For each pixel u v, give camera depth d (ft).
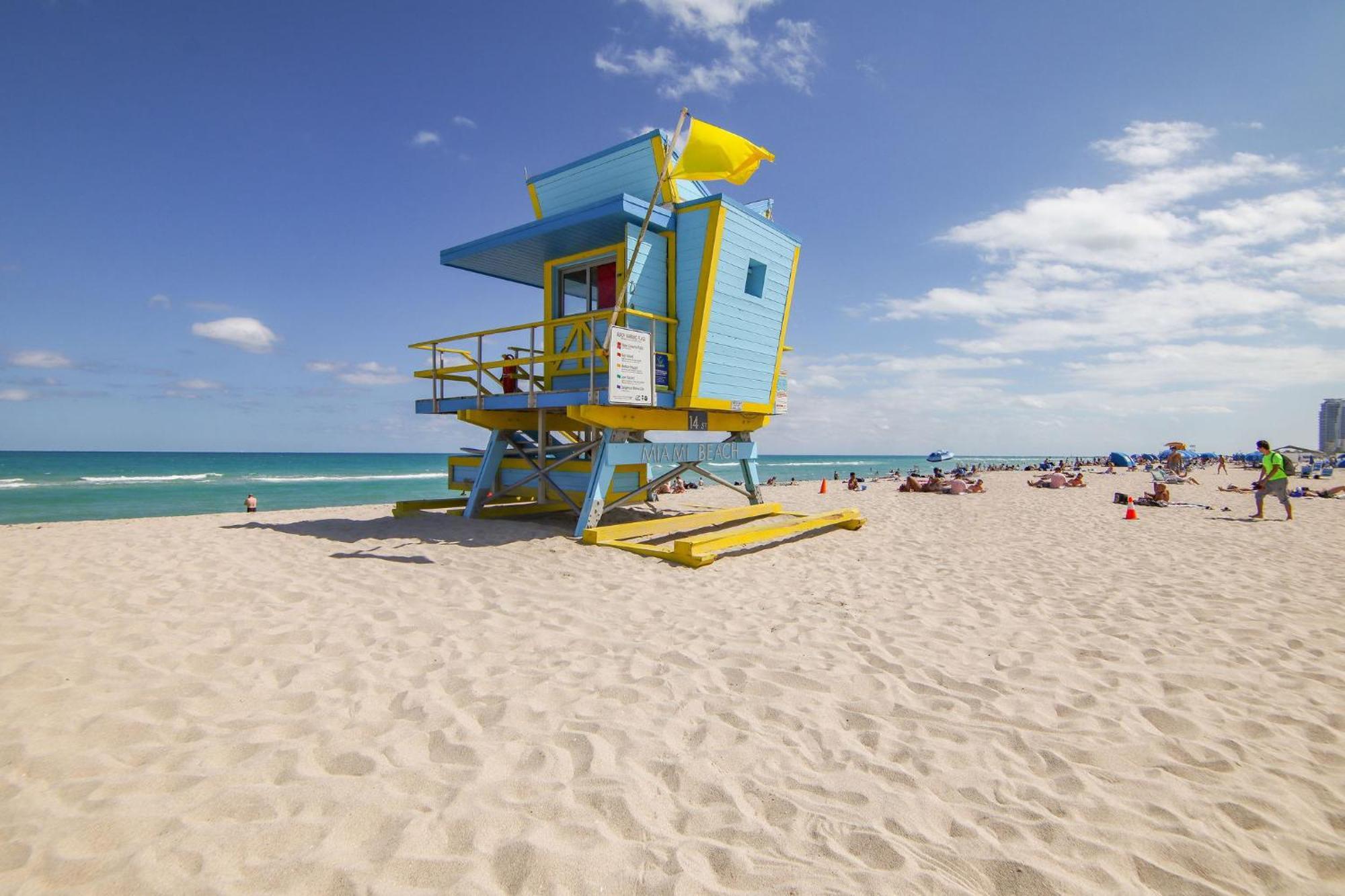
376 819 8.66
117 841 8.07
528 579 23.15
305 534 31.68
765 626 18.61
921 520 46.19
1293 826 9.35
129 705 11.99
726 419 38.65
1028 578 25.90
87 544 27.78
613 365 27.55
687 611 19.98
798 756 10.99
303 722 11.54
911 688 14.21
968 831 8.98
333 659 14.74
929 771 10.61
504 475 37.96
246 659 14.58
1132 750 11.48
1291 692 14.34
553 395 31.04
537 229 32.32
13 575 21.61
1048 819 9.31
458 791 9.42
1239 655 16.62
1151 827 9.21
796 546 32.50
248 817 8.65
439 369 36.99
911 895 7.57
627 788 9.67
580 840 8.40
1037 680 14.80
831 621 19.29
